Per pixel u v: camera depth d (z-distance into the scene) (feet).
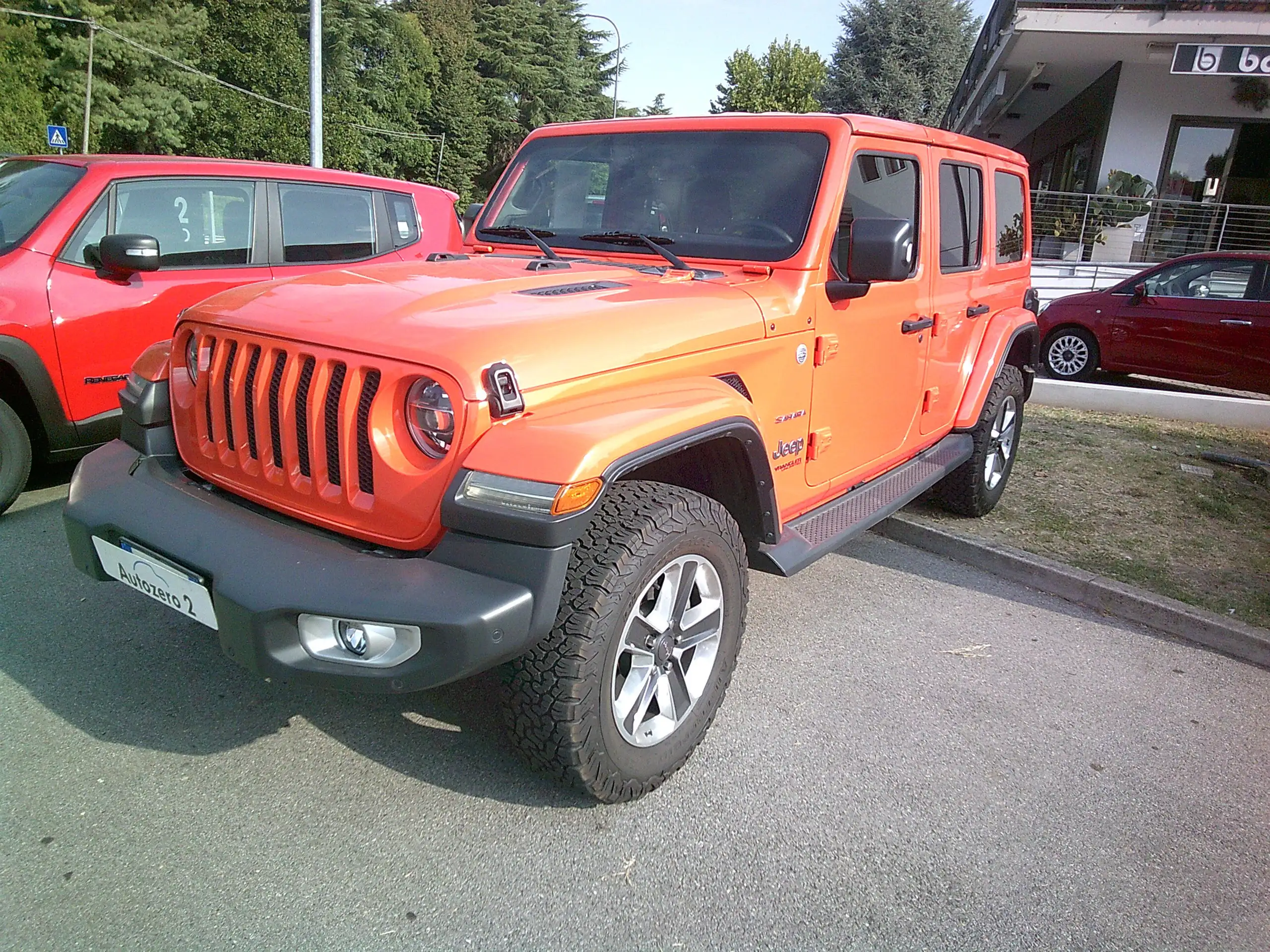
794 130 11.23
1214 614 13.33
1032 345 17.81
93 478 9.23
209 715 9.77
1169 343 30.19
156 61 99.76
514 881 7.66
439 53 167.43
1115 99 47.96
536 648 7.55
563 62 197.98
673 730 8.76
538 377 7.58
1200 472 20.93
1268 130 47.06
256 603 7.13
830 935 7.29
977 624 13.34
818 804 8.90
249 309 8.70
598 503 7.20
